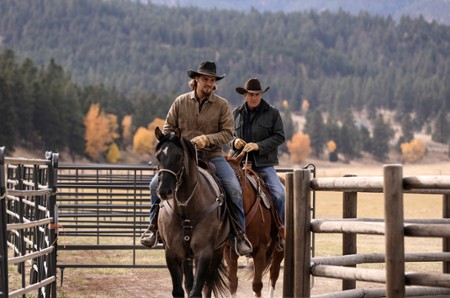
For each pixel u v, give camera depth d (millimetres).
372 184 7156
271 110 10648
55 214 10172
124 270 15500
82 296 11914
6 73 132000
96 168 13836
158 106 194000
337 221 7617
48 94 136375
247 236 9922
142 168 14070
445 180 6527
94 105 163500
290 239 8188
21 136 132125
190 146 8617
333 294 8281
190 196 8547
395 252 6844
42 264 10477
